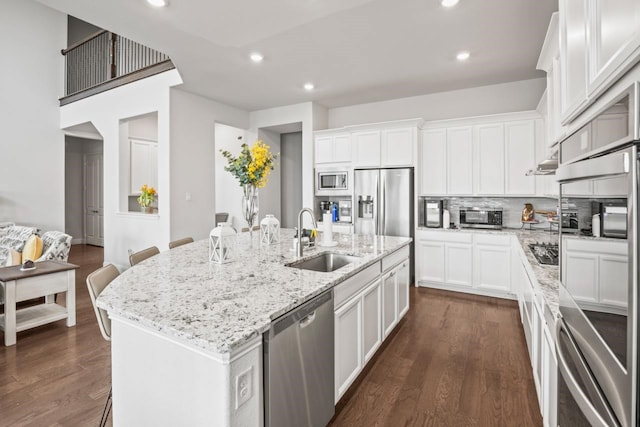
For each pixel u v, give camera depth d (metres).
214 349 1.08
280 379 1.36
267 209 6.23
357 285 2.19
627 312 0.69
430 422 1.92
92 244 8.52
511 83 4.52
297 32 3.12
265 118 5.84
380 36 3.20
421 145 4.77
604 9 0.87
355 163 5.10
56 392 2.23
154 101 4.92
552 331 1.39
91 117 6.01
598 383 0.84
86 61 6.33
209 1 2.52
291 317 1.44
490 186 4.32
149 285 1.70
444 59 3.74
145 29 2.97
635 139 0.68
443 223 4.65
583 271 0.97
